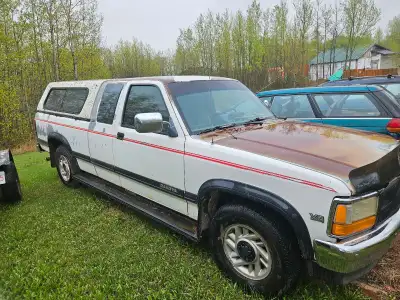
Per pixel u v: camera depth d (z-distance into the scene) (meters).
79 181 5.55
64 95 5.89
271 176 2.64
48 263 3.58
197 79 4.12
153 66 51.09
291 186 2.53
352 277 2.57
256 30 36.62
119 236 4.11
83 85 5.34
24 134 22.62
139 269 3.36
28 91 23.89
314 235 2.47
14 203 5.56
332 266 2.39
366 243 2.37
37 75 23.88
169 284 3.10
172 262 3.48
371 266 2.69
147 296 2.96
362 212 2.41
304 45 36.28
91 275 3.32
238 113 3.97
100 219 4.64
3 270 3.50
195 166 3.24
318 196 2.40
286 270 2.69
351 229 2.37
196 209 3.38
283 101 6.48
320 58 49.06
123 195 4.62
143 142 3.86
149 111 3.90
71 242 4.02
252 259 2.91
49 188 6.25
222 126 3.61
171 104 3.61
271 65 37.38
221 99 3.99
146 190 4.08
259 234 2.79
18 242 4.09
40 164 9.23
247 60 37.25
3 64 20.91
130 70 49.53
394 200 2.79
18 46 21.47
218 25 38.19
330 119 5.74
